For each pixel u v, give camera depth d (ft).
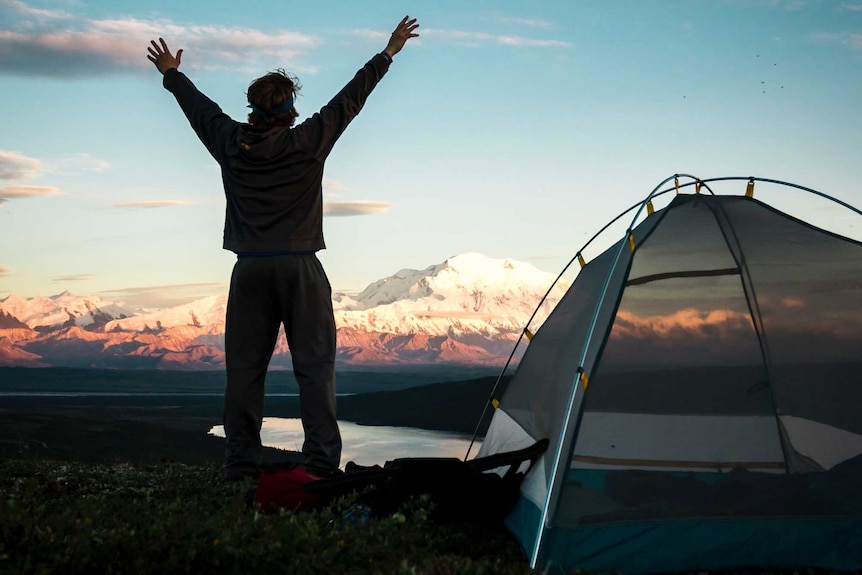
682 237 11.56
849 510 9.87
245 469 11.38
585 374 10.58
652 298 11.09
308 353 11.02
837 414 10.38
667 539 9.56
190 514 8.17
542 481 10.29
